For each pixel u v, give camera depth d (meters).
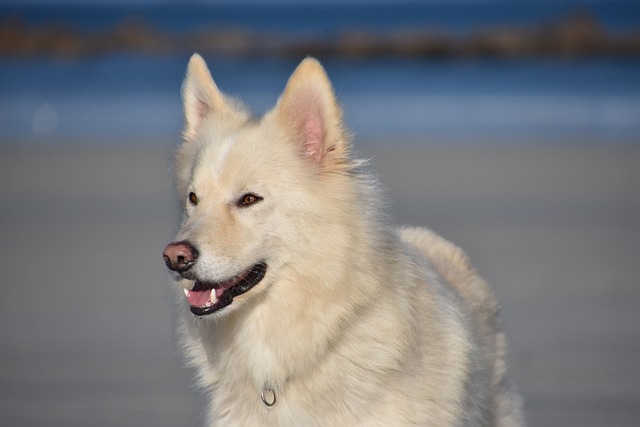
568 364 11.30
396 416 6.34
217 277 6.32
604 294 14.40
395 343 6.33
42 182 25.88
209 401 7.00
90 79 58.94
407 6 159.75
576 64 70.31
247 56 79.69
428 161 28.34
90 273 16.22
